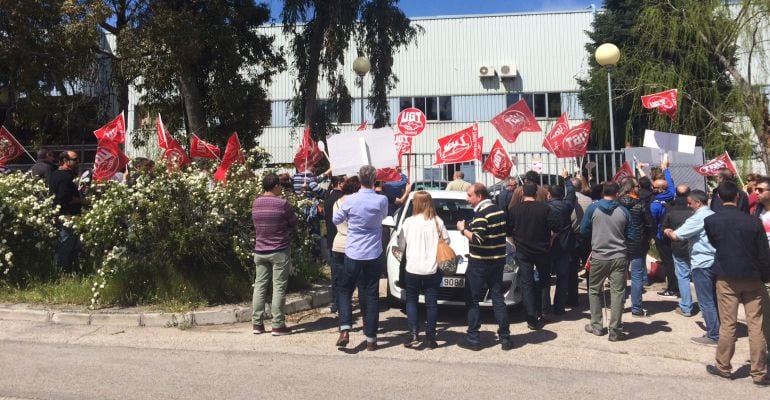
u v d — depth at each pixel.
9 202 7.88
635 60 17.30
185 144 17.47
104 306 7.45
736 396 4.87
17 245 8.12
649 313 7.89
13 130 22.84
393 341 6.50
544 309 7.45
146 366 5.45
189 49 16.00
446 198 8.94
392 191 9.81
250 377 5.18
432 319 6.20
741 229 5.17
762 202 6.30
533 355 6.01
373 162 7.59
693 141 10.30
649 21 16.31
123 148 11.86
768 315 5.32
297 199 8.77
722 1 15.35
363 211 6.05
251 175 8.54
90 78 19.73
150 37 15.86
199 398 4.62
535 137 31.28
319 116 19.14
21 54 16.62
